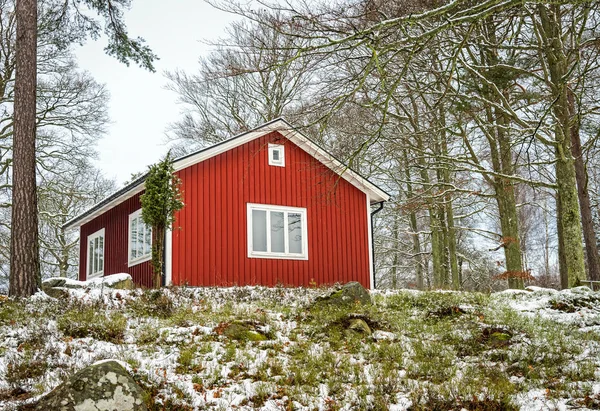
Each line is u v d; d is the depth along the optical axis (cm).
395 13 1066
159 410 742
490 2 884
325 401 796
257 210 1950
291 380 866
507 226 2203
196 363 909
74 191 3244
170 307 1277
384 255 3766
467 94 1830
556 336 1105
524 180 1906
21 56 1498
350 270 2091
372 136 1059
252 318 1161
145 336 1030
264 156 1991
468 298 1495
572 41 1809
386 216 3431
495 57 1791
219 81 3159
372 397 813
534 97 1769
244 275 1880
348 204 2136
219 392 807
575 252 1772
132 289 1548
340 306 1322
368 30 898
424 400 793
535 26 1719
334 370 920
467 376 895
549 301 1435
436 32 904
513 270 2162
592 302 1385
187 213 1811
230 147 1916
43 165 3025
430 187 2394
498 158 2211
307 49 912
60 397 669
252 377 874
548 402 790
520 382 872
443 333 1149
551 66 1767
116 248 2181
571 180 1812
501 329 1123
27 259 1405
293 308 1341
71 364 859
